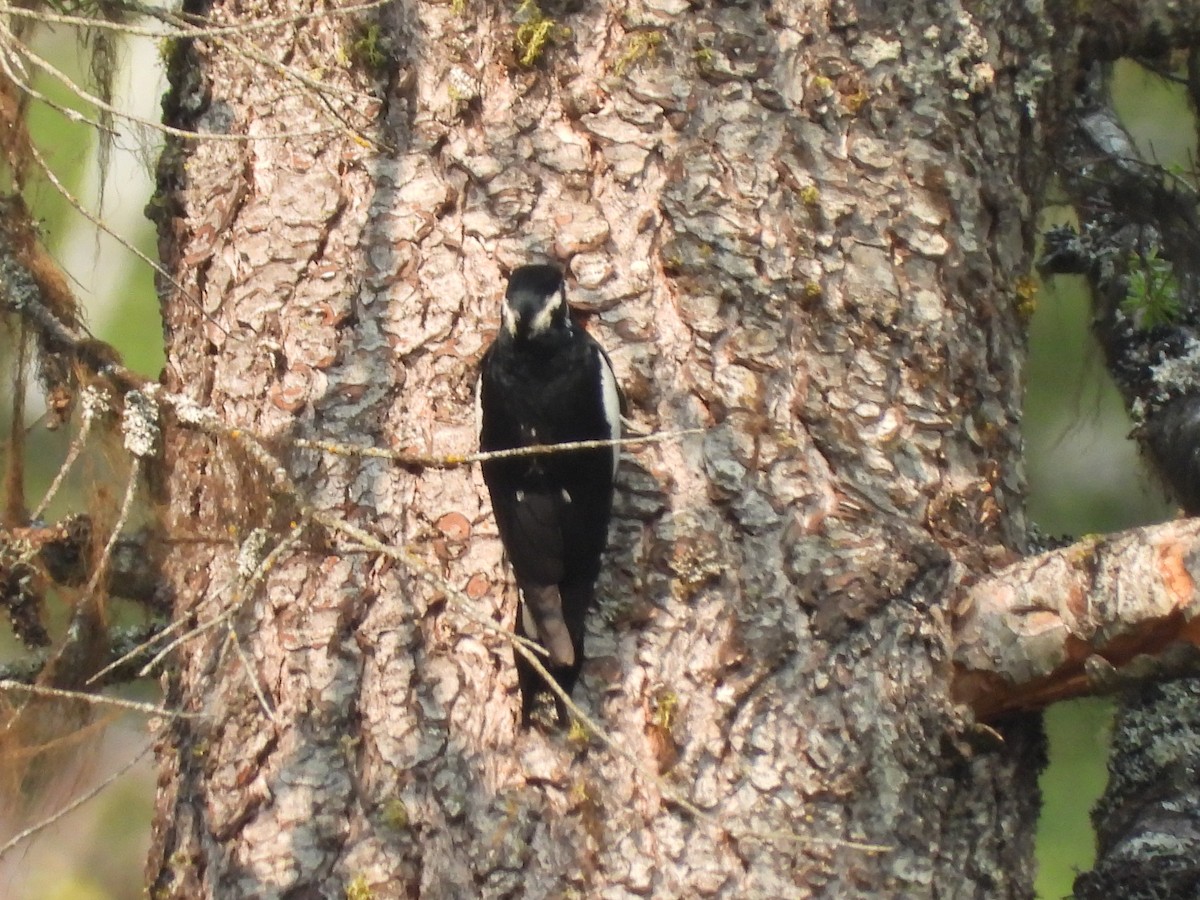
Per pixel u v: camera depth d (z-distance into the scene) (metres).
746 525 7.43
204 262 8.10
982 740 7.37
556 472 7.30
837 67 7.97
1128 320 10.03
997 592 7.23
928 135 8.02
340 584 7.50
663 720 7.20
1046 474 13.22
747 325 7.67
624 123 7.85
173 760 7.79
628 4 7.93
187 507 7.91
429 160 7.93
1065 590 7.04
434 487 7.59
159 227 8.49
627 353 7.67
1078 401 11.05
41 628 7.98
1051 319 13.19
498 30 7.94
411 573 7.51
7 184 8.39
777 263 7.74
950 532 7.56
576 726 7.21
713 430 7.55
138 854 13.12
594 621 7.39
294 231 7.92
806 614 7.34
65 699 7.79
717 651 7.28
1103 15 8.88
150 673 8.20
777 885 7.04
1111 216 10.30
